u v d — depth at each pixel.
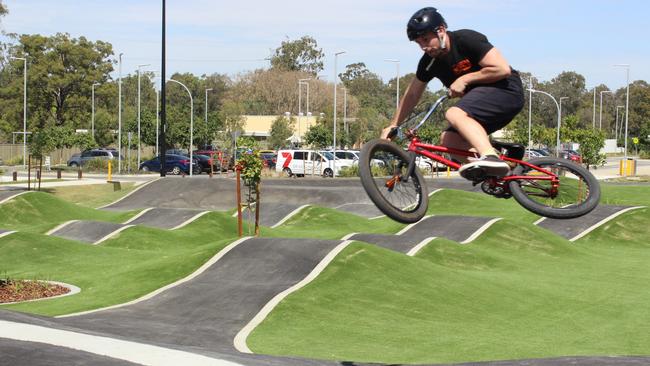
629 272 24.55
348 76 163.88
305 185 52.31
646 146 120.94
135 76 134.88
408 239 26.02
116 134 97.50
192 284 19.11
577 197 8.66
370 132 88.69
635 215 33.25
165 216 33.25
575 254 27.75
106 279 20.84
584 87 157.38
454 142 6.61
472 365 10.16
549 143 81.56
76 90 103.06
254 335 15.23
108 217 36.41
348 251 20.19
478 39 6.29
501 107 6.28
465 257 24.72
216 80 138.50
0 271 22.45
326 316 16.72
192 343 14.41
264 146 103.81
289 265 19.73
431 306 18.08
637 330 16.92
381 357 13.93
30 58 100.88
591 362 9.70
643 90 157.38
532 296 20.09
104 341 9.95
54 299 18.70
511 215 36.94
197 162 67.19
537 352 14.72
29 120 102.12
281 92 130.25
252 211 36.12
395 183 6.55
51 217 34.94
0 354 9.07
